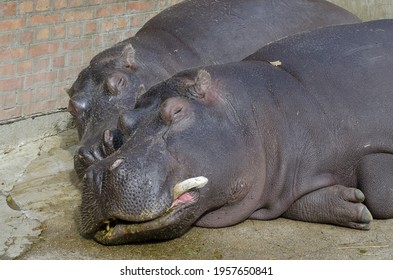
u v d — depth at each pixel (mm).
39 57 10641
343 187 8562
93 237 8109
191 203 7684
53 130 11031
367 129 8641
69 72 11055
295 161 8461
